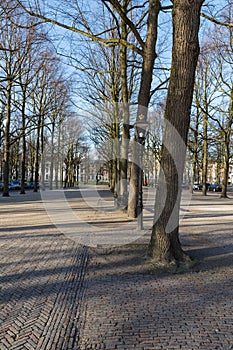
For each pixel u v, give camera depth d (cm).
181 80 638
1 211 1633
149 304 455
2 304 449
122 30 1382
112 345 345
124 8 1335
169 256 651
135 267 636
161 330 377
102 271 615
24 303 454
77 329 381
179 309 437
